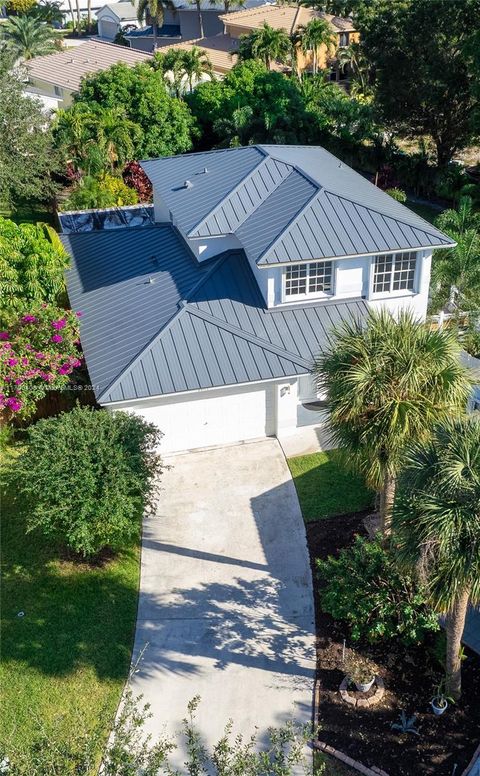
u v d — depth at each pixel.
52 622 18.69
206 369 23.80
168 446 24.91
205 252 27.38
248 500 22.67
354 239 25.08
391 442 16.12
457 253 30.45
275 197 27.42
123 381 23.22
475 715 15.77
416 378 16.08
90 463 18.95
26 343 24.28
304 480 23.41
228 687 16.86
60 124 43.28
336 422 17.22
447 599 13.59
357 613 17.03
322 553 20.48
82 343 25.88
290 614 18.73
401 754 15.07
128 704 12.72
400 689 16.44
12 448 24.70
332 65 73.25
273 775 14.40
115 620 18.72
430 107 48.62
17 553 20.84
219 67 70.44
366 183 30.34
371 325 17.42
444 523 12.93
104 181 42.00
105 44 65.75
